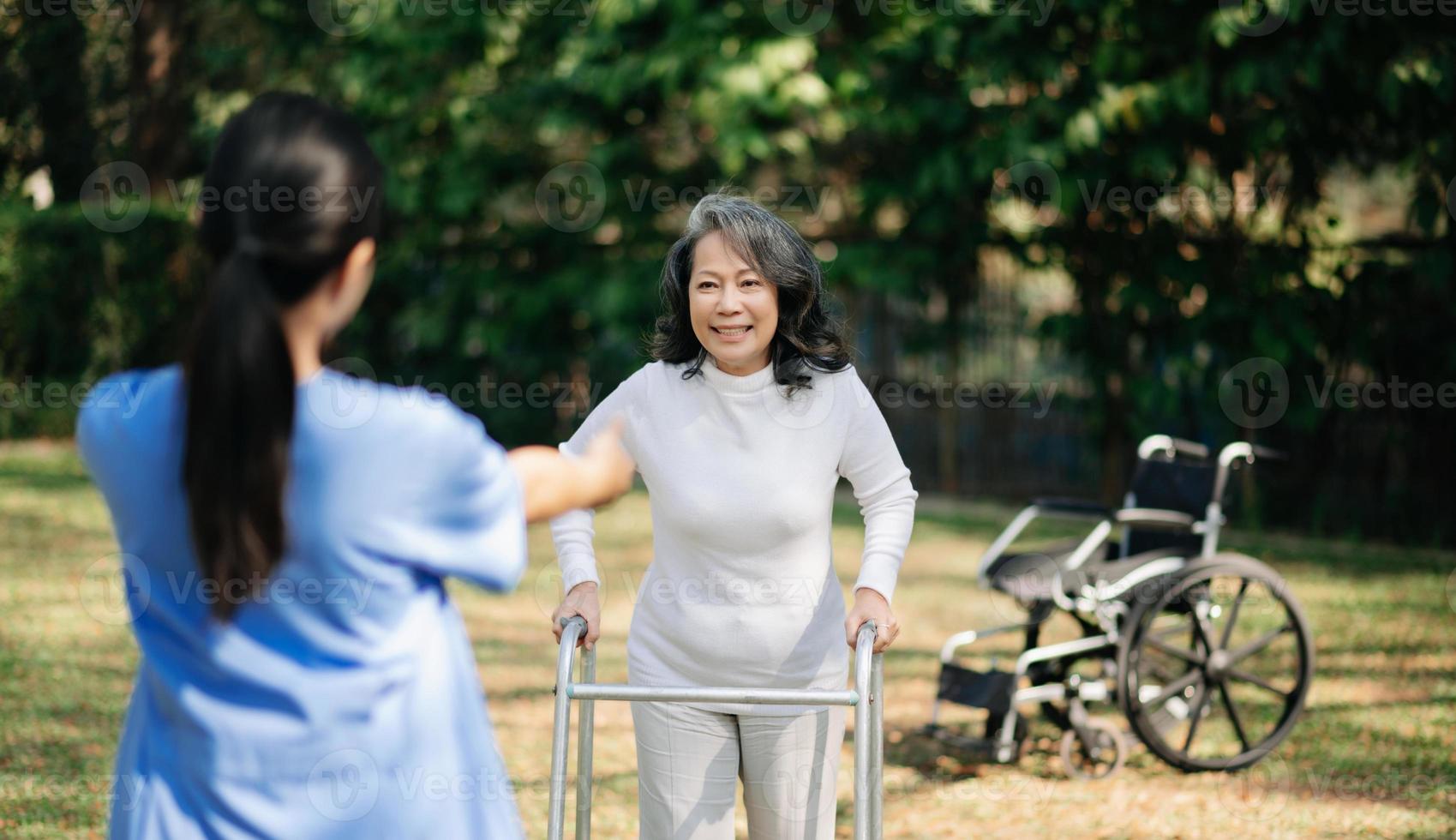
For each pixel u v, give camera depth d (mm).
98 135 13031
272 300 1415
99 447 1488
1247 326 9078
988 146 9055
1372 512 9047
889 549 2668
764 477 2607
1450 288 8648
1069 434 10273
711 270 2531
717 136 9422
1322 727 5211
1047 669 4945
